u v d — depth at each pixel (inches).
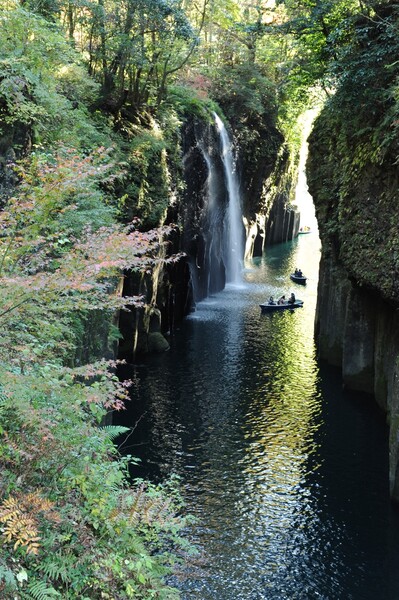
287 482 624.7
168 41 1045.2
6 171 446.0
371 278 729.6
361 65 732.0
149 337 1045.2
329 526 551.5
